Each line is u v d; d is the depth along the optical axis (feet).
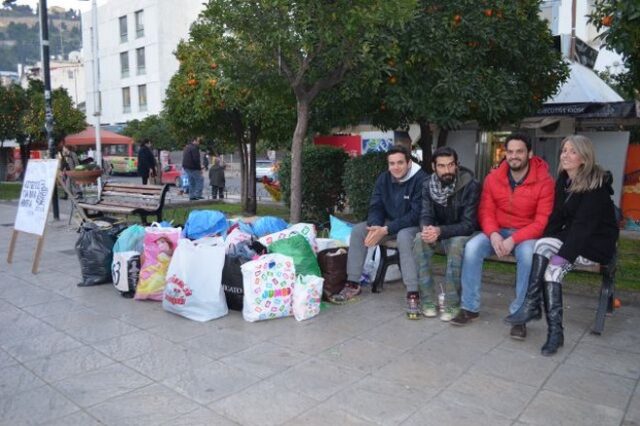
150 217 34.45
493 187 15.37
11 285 19.47
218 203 46.37
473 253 14.93
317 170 31.68
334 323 15.31
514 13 22.29
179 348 13.51
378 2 17.39
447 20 20.88
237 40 21.52
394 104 21.22
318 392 11.18
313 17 18.39
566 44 35.99
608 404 10.64
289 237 17.08
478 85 20.95
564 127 33.94
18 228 22.63
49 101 34.19
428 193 15.88
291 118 33.58
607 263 13.96
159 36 147.74
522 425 9.86
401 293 18.35
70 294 18.28
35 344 13.85
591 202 13.37
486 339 14.10
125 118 161.68
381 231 16.49
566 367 12.36
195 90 34.91
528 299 13.76
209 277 15.61
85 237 19.43
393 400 10.82
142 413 10.36
